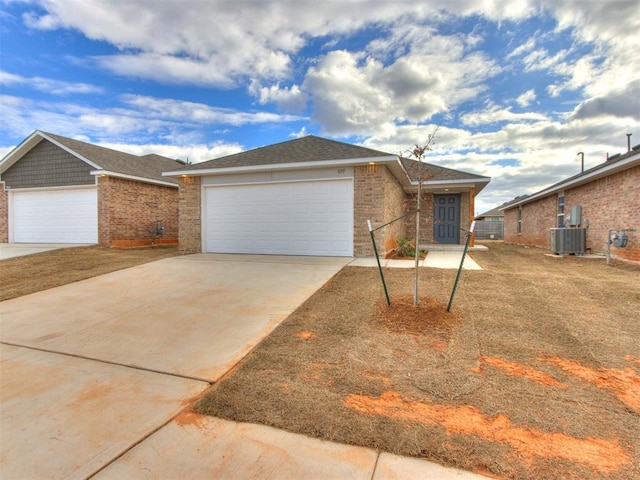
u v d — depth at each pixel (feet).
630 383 8.91
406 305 15.30
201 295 18.92
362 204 30.78
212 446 6.81
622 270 25.04
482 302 15.84
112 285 21.72
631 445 6.54
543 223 52.19
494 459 6.22
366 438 6.90
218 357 11.18
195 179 36.50
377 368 10.03
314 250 32.53
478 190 51.67
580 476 5.77
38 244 45.32
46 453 6.67
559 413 7.61
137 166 50.49
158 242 50.19
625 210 30.60
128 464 6.33
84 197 44.50
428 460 6.29
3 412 8.17
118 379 9.81
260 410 7.99
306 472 6.06
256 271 24.85
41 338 13.14
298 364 10.43
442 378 9.32
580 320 13.47
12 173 47.78
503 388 8.74
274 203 33.81
